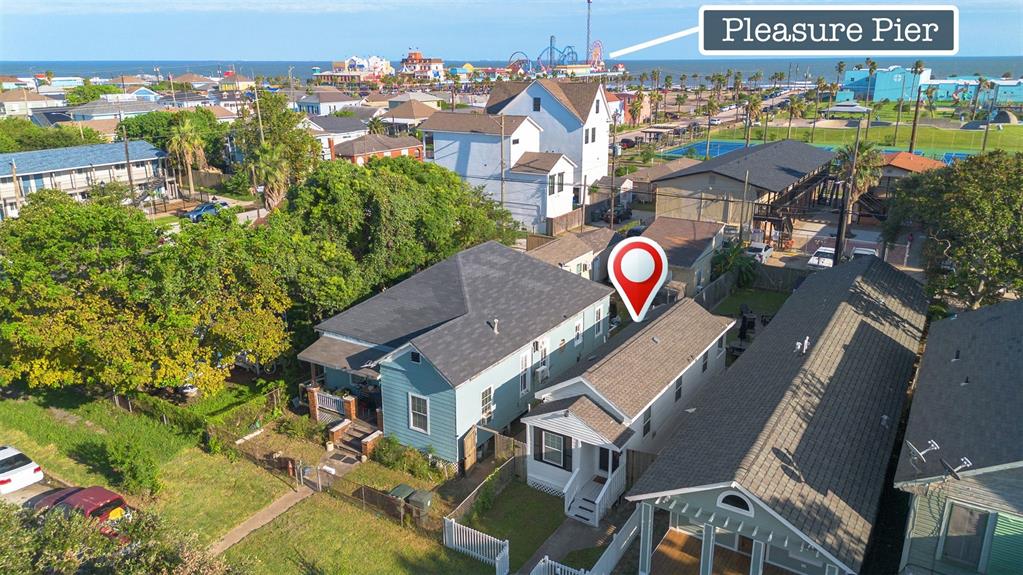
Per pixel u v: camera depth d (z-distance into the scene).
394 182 34.19
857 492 16.52
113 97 125.69
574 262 39.72
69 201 34.59
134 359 24.19
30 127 75.50
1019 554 14.04
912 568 15.36
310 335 29.56
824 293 29.48
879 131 111.56
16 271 24.08
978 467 13.89
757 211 53.31
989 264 27.11
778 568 17.89
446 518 19.33
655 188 58.28
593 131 62.91
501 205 48.59
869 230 55.78
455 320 24.83
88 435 25.53
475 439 23.47
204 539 19.80
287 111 67.88
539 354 27.11
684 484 16.59
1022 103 148.88
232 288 26.56
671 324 26.52
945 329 23.72
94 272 24.56
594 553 19.27
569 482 20.92
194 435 25.06
